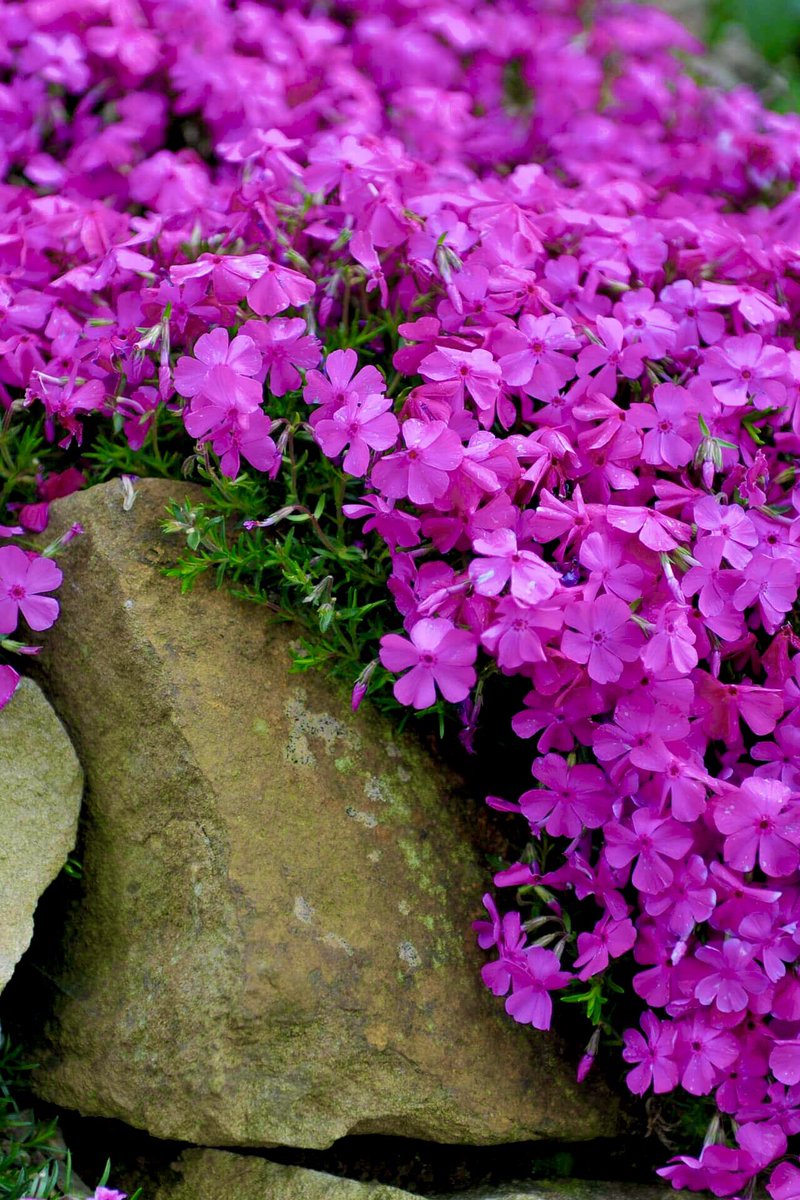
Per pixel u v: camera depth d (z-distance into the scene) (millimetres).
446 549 614
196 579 632
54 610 617
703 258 676
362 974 609
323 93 767
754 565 609
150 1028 609
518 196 681
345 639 638
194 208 679
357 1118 606
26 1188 602
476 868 633
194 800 615
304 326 624
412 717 641
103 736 628
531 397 646
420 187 677
